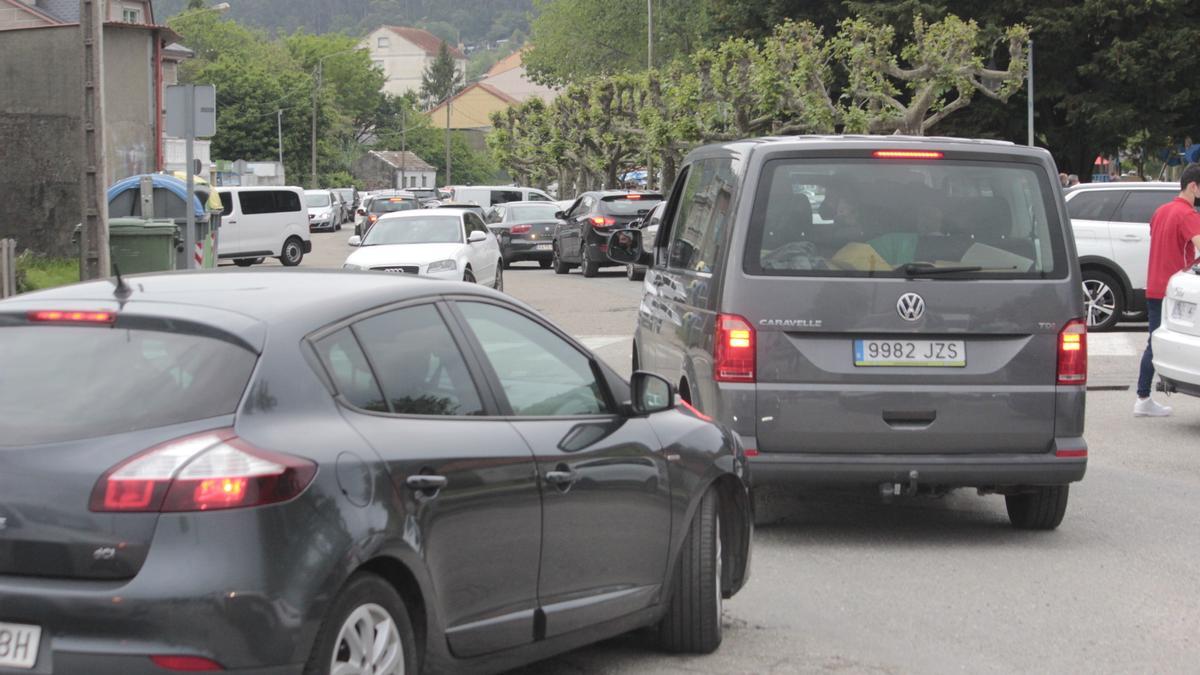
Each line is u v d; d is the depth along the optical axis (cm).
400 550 515
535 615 603
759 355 933
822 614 799
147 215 2903
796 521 1053
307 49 19712
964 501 1132
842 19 5394
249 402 489
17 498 473
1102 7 4738
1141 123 4862
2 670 467
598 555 643
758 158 955
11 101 4028
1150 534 1005
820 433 931
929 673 693
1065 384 945
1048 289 943
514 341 630
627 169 8356
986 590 852
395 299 572
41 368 506
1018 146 965
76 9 7431
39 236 4038
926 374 934
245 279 578
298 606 473
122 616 458
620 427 668
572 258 4209
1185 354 1404
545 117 8219
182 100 2136
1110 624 781
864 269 936
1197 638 755
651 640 741
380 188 18488
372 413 532
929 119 4656
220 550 463
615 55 11150
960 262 942
